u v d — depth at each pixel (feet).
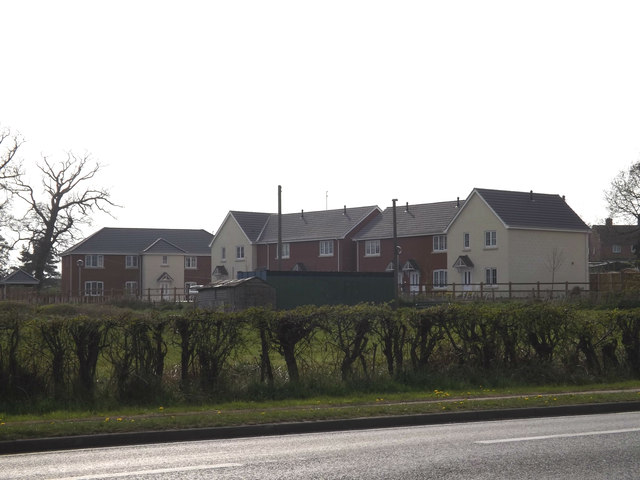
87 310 105.19
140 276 294.66
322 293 164.76
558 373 61.93
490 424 45.29
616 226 315.17
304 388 54.49
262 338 54.90
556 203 220.02
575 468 32.24
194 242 311.88
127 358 51.24
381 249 241.55
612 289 171.53
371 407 48.14
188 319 52.75
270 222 276.82
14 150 246.47
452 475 31.19
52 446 38.81
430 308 61.00
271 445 38.91
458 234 216.95
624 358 65.21
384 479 30.63
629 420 45.85
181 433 41.24
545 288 209.15
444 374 59.72
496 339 61.52
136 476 31.73
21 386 49.34
